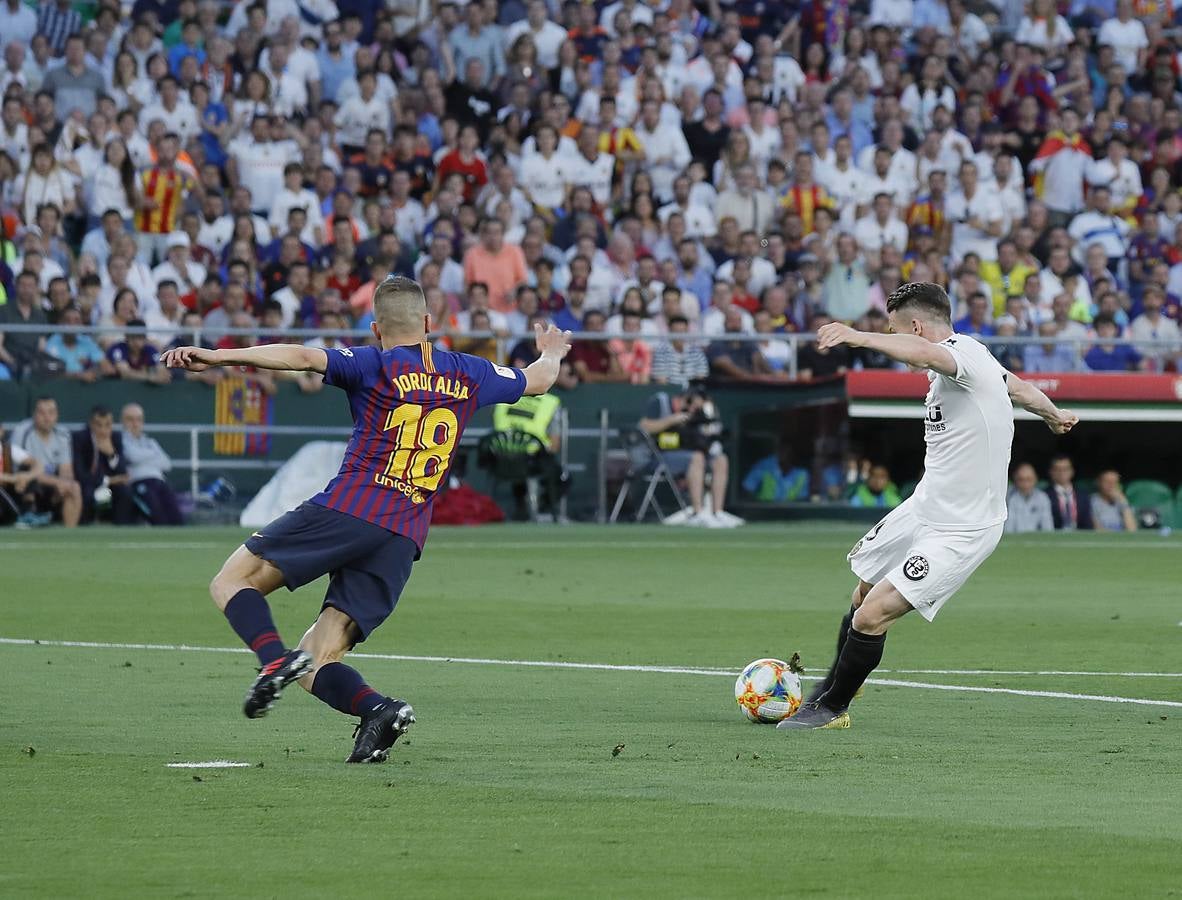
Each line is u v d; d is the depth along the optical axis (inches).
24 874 502.3
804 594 1515.7
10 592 1469.0
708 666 1045.8
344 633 707.4
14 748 728.3
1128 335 2829.7
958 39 3312.0
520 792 634.8
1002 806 612.4
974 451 813.9
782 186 2913.4
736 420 2529.5
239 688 918.4
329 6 2979.8
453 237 2682.1
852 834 562.6
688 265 2751.0
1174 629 1259.2
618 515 2508.6
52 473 2314.2
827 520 2529.5
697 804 613.6
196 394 2385.6
